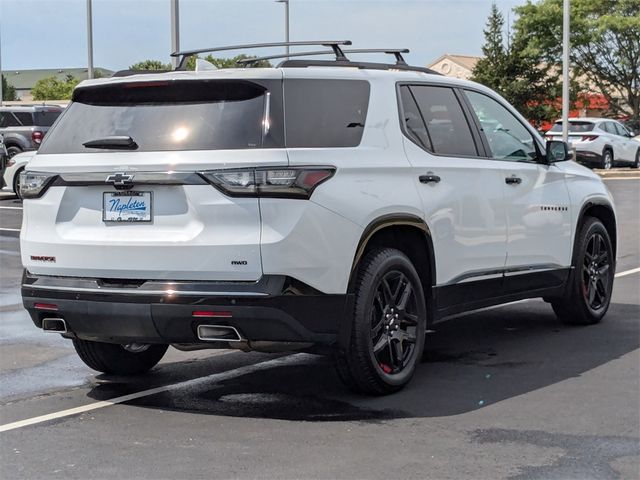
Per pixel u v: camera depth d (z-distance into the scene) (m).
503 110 7.44
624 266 11.97
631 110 58.03
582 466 4.60
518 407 5.68
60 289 5.66
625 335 7.91
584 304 8.18
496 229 6.92
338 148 5.62
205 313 5.27
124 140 5.50
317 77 5.72
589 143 31.95
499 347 7.49
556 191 7.74
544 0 54.22
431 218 6.22
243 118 5.41
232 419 5.52
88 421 5.53
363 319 5.69
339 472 4.55
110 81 5.73
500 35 55.31
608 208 8.59
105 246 5.52
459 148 6.71
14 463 4.76
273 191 5.24
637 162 34.28
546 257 7.60
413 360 6.16
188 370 6.91
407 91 6.38
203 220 5.30
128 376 6.73
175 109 5.56
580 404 5.73
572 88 56.31
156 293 5.34
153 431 5.30
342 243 5.50
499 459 4.71
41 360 7.24
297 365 7.02
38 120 26.03
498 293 7.07
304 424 5.39
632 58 55.03
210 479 4.48
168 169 5.34
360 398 5.95
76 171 5.62
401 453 4.83
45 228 5.79
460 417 5.48
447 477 4.46
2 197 22.92
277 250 5.23
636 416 5.46
